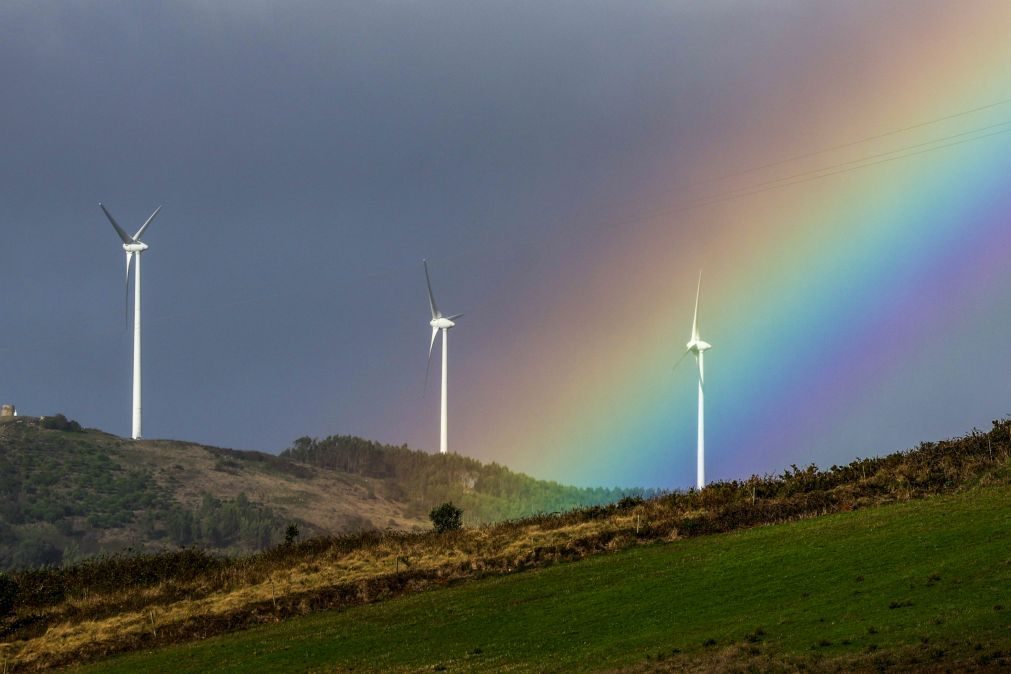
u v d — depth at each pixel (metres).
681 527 94.94
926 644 56.03
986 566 67.00
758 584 74.62
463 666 69.50
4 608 98.12
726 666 59.06
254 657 79.19
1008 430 99.25
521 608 80.56
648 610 74.31
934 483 93.62
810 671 55.91
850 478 100.00
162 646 86.81
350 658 75.50
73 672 83.06
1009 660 52.25
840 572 72.94
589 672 63.66
